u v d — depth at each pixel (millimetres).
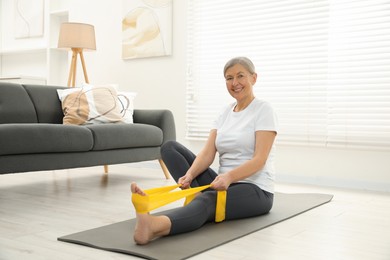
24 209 2406
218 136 2201
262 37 3906
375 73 3369
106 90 3732
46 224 2064
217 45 4176
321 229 2037
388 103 3311
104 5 4988
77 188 3156
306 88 3674
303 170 3695
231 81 2160
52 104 3582
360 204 2707
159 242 1714
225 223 2049
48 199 2717
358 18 3434
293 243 1791
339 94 3516
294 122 3729
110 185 3314
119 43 4875
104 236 1812
